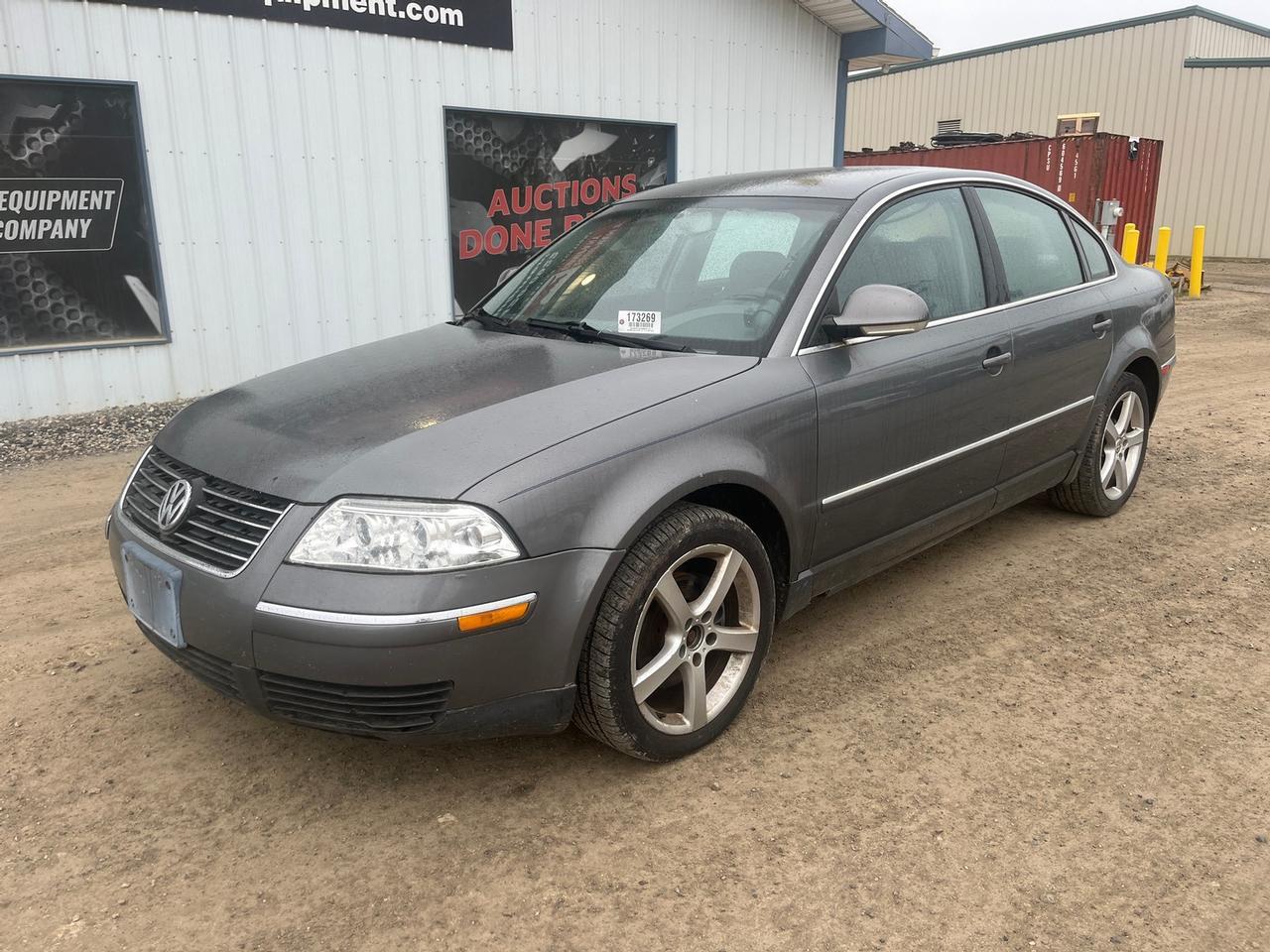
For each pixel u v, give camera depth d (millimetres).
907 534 3531
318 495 2387
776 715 3092
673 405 2721
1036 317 3977
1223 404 7641
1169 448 6262
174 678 3346
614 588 2537
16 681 3328
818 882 2348
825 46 11133
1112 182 15781
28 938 2189
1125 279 4762
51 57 6621
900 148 18734
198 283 7488
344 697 2355
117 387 7289
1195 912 2238
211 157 7359
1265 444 6340
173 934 2203
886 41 11008
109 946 2168
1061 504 4828
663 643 2770
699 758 2865
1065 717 3062
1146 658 3438
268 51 7445
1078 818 2570
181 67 7105
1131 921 2213
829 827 2545
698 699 2816
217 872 2406
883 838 2500
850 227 3326
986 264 3854
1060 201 4516
